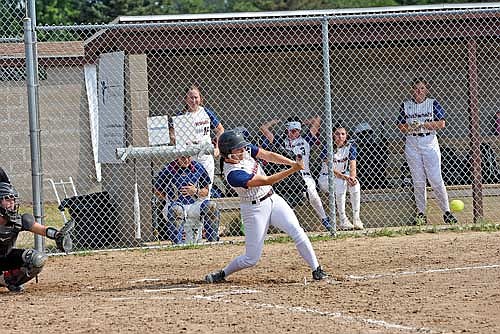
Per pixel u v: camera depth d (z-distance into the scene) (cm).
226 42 2836
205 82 3441
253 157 1905
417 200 2944
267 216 1886
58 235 1869
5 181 2166
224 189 3122
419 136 2911
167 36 2800
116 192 2848
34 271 1900
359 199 2948
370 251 2377
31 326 1422
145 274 2142
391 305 1552
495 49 3528
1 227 1841
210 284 1911
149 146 2695
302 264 2192
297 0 12688
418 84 2920
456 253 2273
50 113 4544
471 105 2947
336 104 3575
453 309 1495
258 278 1986
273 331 1329
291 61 3522
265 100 3509
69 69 4553
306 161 2945
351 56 3566
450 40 3322
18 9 3912
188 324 1398
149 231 2839
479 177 2930
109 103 2842
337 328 1347
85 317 1487
